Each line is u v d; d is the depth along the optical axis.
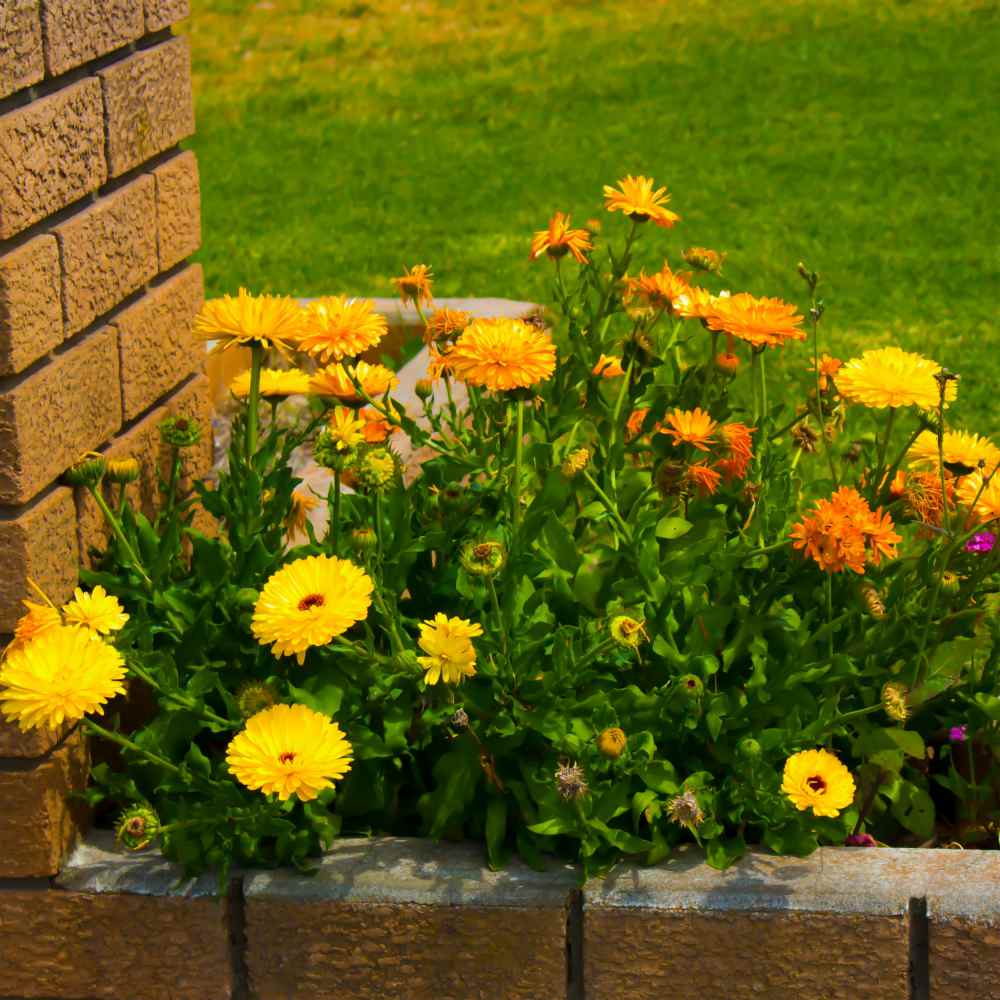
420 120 13.55
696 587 3.13
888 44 15.08
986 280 8.65
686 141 12.30
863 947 2.79
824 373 3.43
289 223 10.45
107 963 2.96
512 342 2.92
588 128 12.94
